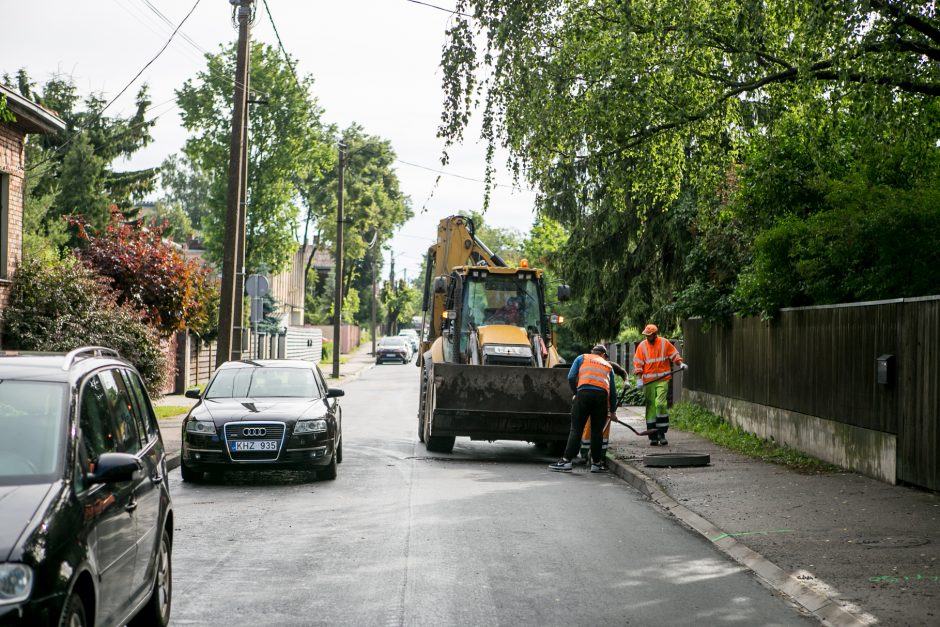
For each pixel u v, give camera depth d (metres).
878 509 10.84
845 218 13.94
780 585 7.86
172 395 29.81
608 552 9.12
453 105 13.19
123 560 5.50
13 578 4.29
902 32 11.11
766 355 17.55
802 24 11.41
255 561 8.57
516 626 6.64
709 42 12.73
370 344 98.62
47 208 38.72
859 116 11.26
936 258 13.18
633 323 30.14
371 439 19.55
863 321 13.35
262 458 13.15
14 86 50.44
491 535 9.83
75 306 18.81
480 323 18.98
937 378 11.41
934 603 7.02
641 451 16.94
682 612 7.07
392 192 88.81
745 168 16.83
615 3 13.10
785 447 16.44
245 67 21.41
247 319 37.97
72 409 5.45
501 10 12.97
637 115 13.27
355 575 8.06
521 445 19.50
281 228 45.91
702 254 21.03
